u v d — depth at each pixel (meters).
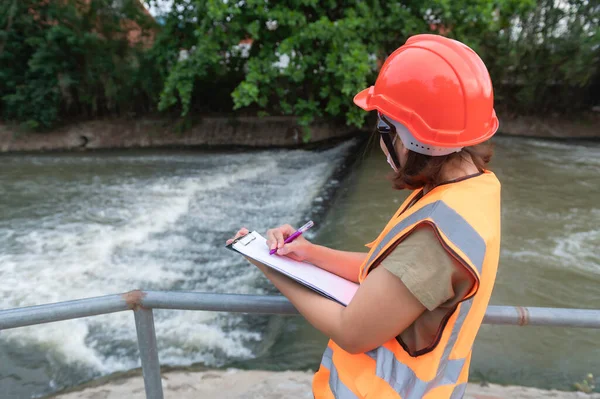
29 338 4.91
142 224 8.20
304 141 13.66
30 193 10.05
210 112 15.62
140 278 6.31
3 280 6.30
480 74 1.05
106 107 15.66
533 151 12.72
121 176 11.34
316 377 1.31
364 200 8.41
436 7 12.24
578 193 9.25
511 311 1.45
